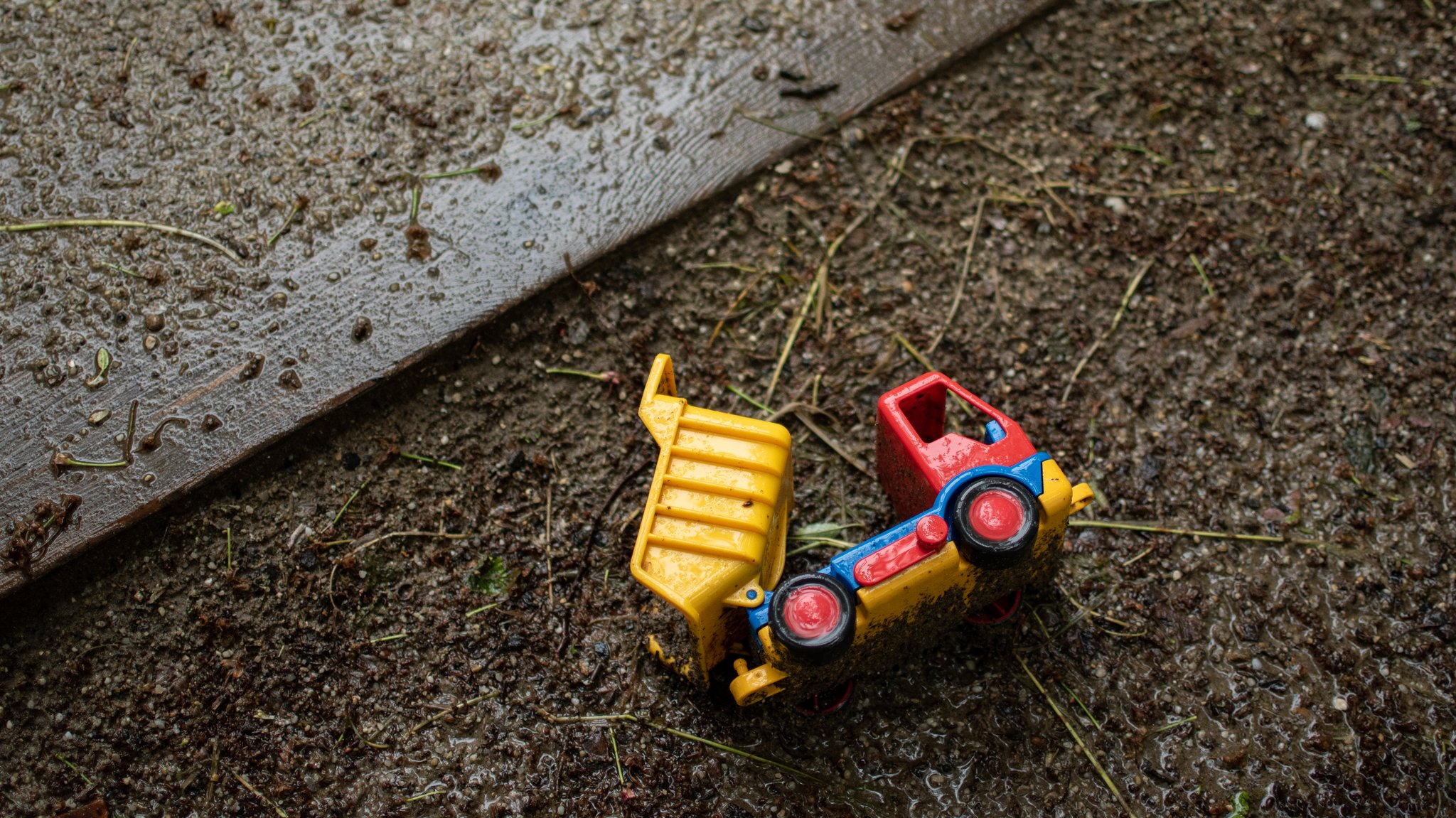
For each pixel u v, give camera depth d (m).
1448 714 0.84
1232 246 0.96
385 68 0.97
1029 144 0.99
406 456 0.88
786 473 0.81
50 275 0.91
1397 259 0.95
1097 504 0.89
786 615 0.76
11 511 0.85
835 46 1.00
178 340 0.89
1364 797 0.82
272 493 0.87
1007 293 0.94
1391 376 0.92
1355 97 1.01
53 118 0.95
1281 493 0.89
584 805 0.82
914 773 0.83
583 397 0.90
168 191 0.93
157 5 0.99
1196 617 0.86
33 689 0.84
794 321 0.93
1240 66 1.02
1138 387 0.92
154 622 0.85
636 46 0.99
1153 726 0.83
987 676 0.84
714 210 0.95
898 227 0.96
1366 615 0.86
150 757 0.83
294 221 0.93
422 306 0.90
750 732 0.83
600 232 0.93
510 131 0.96
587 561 0.87
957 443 0.81
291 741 0.83
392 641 0.85
